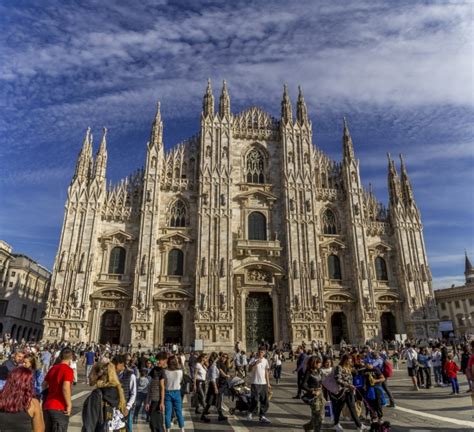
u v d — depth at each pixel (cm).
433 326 6138
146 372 1672
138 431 1606
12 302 8812
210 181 6284
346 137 7025
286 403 2228
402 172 7019
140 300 5494
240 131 6919
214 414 1984
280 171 6769
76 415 1881
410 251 6488
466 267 12006
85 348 4916
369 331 5888
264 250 6125
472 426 1552
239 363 3127
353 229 6406
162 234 6041
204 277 5741
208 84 6950
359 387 1669
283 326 5881
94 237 5725
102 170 6119
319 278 6006
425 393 2480
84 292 5444
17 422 771
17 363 1461
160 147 6419
